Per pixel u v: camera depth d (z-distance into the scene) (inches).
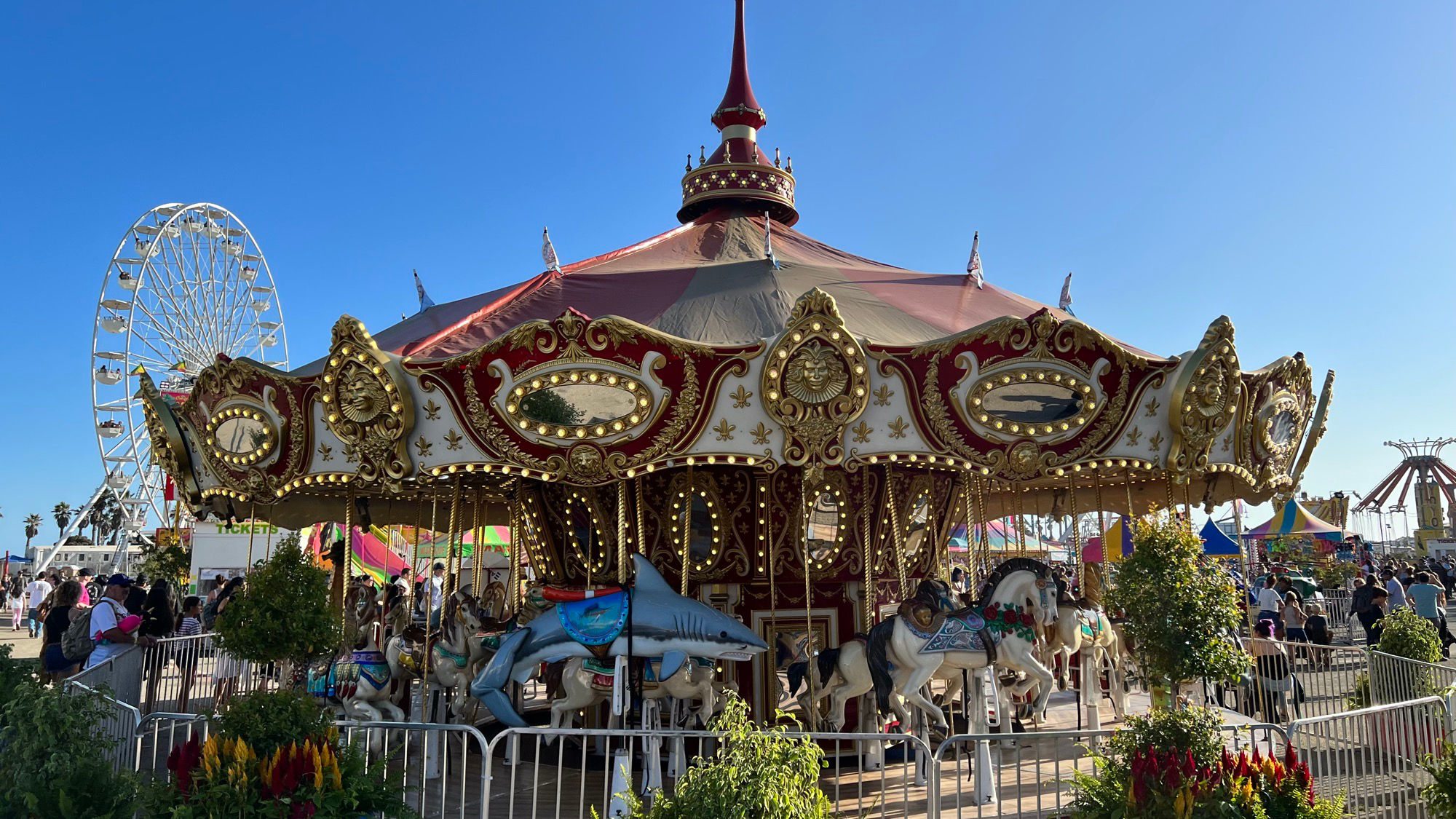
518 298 412.2
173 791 235.1
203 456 399.9
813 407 319.3
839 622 393.7
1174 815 221.5
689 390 321.7
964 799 313.1
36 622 986.7
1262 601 760.3
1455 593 1267.2
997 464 341.7
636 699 328.8
